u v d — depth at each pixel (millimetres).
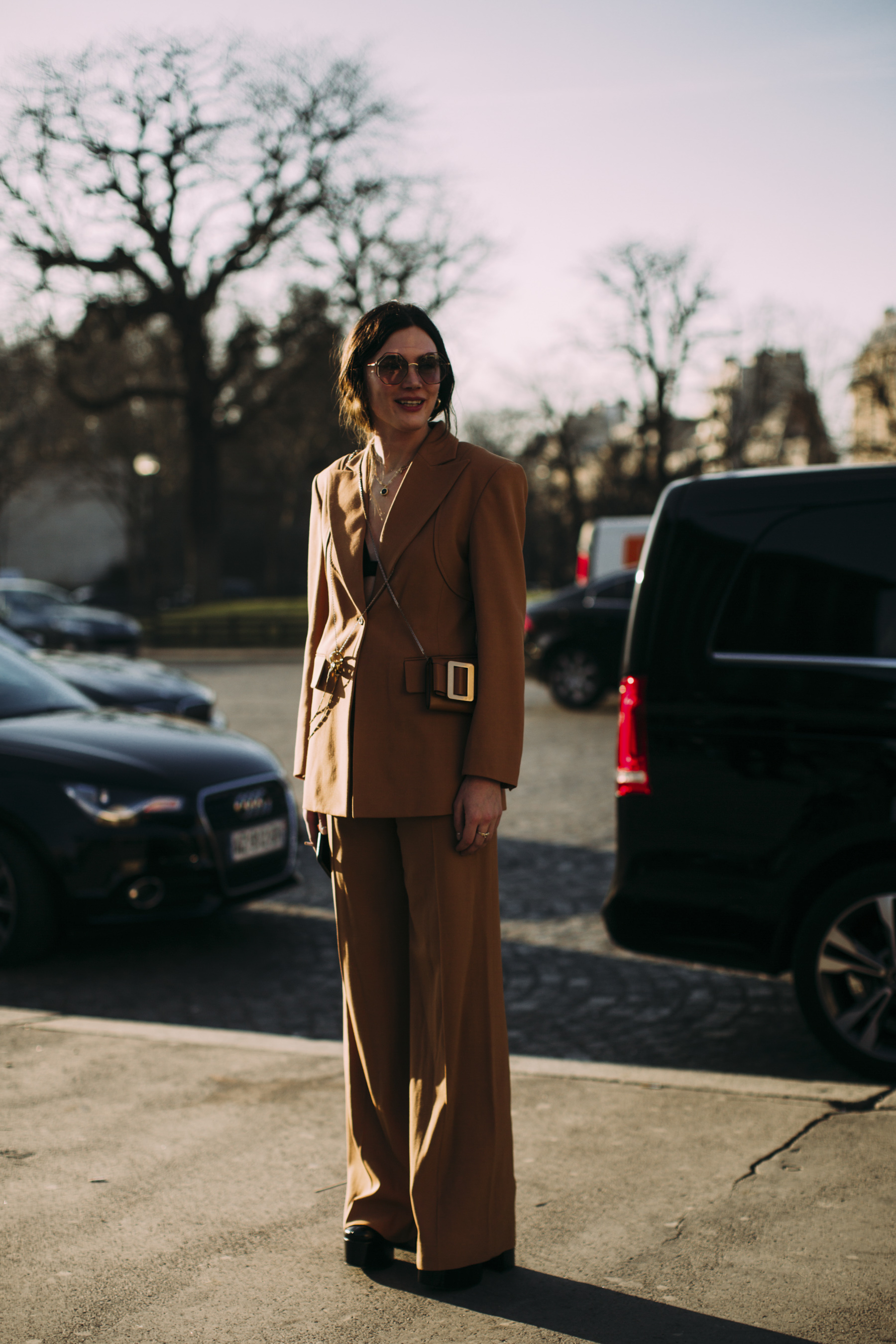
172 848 5086
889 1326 2270
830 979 3678
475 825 2307
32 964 5125
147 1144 3131
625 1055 4004
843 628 3668
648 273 37188
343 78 26234
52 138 24453
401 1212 2504
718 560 3855
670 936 3852
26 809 5027
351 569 2389
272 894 5492
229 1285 2428
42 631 22859
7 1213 2746
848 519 3736
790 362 38938
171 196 26266
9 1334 2254
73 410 43281
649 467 41594
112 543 66188
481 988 2393
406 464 2418
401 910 2443
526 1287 2414
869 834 3574
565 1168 2990
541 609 14203
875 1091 3504
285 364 32781
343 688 2387
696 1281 2438
